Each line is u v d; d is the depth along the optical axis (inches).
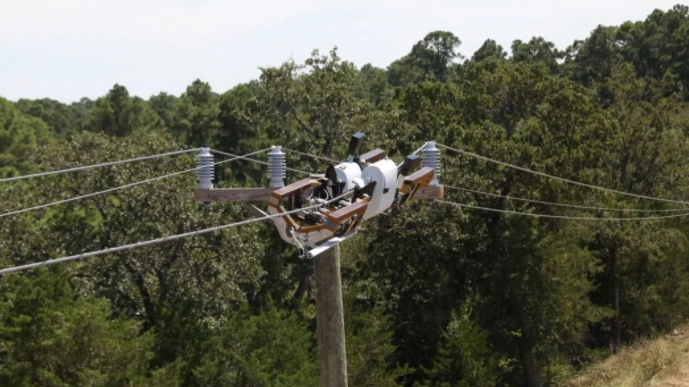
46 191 1026.1
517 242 1290.6
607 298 1675.7
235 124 2645.2
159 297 1057.5
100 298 973.8
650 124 1733.5
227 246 1041.5
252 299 1333.7
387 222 1230.3
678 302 1656.0
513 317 1315.2
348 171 412.2
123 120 2797.7
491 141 1268.5
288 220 384.8
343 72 1208.2
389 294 1284.4
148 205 1012.5
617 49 4153.5
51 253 917.2
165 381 830.5
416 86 1457.9
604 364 1163.3
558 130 1315.2
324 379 427.8
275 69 1191.6
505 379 1369.3
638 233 1546.5
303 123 1226.0
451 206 1198.9
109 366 786.8
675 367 927.7
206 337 972.6
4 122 2800.2
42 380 756.0
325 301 427.8
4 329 765.3
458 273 1353.3
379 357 1053.2
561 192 1263.5
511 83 1451.8
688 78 3769.7
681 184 1754.4
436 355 1196.5
